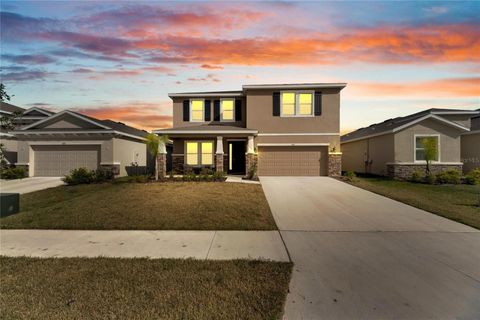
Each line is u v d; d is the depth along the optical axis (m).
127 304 3.04
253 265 4.17
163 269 4.02
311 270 4.03
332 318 2.84
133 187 11.56
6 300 3.13
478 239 5.53
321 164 16.41
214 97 17.91
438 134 15.38
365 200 9.52
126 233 5.98
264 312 2.91
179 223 6.68
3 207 7.32
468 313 2.92
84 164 16.39
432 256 4.61
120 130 17.20
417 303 3.12
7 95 6.85
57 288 3.42
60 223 6.66
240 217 7.21
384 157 16.97
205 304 3.05
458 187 12.62
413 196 10.29
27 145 16.34
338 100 16.31
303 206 8.63
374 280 3.71
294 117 16.44
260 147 16.58
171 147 25.00
